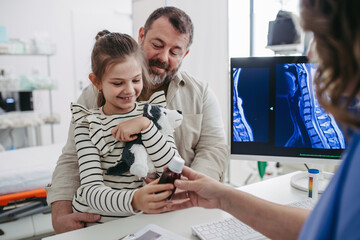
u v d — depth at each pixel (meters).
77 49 4.16
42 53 3.60
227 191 0.73
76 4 4.14
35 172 2.03
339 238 0.33
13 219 1.81
